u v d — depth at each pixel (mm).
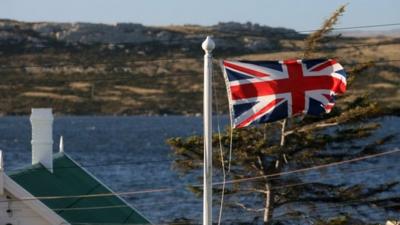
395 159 161500
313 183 79438
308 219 79375
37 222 53375
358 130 79438
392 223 78625
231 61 44188
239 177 78812
